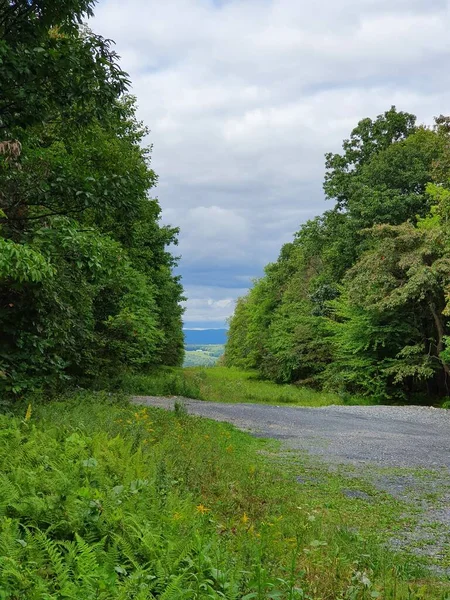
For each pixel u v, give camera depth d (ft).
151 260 118.83
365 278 93.71
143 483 16.03
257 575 11.86
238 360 200.64
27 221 39.22
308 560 15.40
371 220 108.99
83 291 44.86
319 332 123.03
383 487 28.58
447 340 87.20
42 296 35.76
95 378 61.31
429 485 29.45
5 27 34.24
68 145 47.70
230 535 16.01
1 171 35.27
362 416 65.57
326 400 97.30
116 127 68.18
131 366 87.97
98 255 38.37
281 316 144.97
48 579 10.34
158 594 10.56
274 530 17.52
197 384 100.37
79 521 12.44
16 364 34.96
